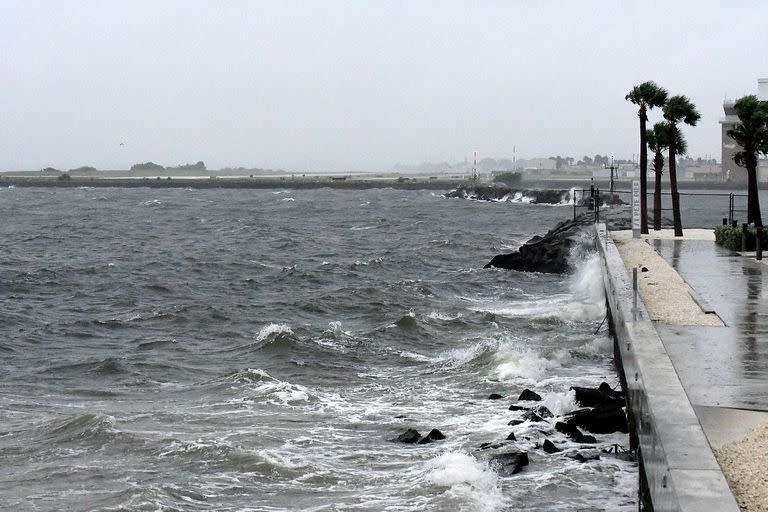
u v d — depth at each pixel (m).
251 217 115.88
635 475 15.05
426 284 42.91
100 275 52.00
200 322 34.25
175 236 84.75
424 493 14.57
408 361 26.00
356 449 17.23
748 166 42.41
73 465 16.41
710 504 8.47
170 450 17.05
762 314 21.34
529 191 167.50
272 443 17.64
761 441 11.25
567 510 13.66
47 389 23.34
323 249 70.44
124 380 24.31
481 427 18.47
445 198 187.38
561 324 31.41
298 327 31.23
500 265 51.12
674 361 16.22
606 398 19.14
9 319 36.00
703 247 40.91
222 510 14.19
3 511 14.19
